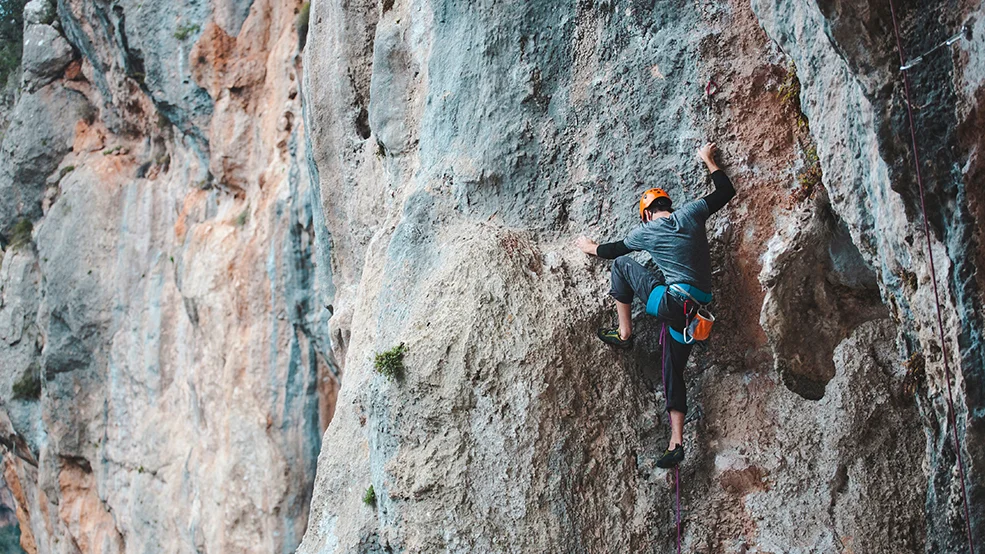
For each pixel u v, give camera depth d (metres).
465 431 6.91
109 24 16.86
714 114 6.94
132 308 17.52
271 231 13.76
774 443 6.80
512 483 6.73
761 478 6.78
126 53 16.42
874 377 6.61
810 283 6.73
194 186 16.61
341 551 7.40
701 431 7.00
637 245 6.55
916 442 6.55
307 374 13.59
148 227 17.53
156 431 16.36
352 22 9.98
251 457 13.57
